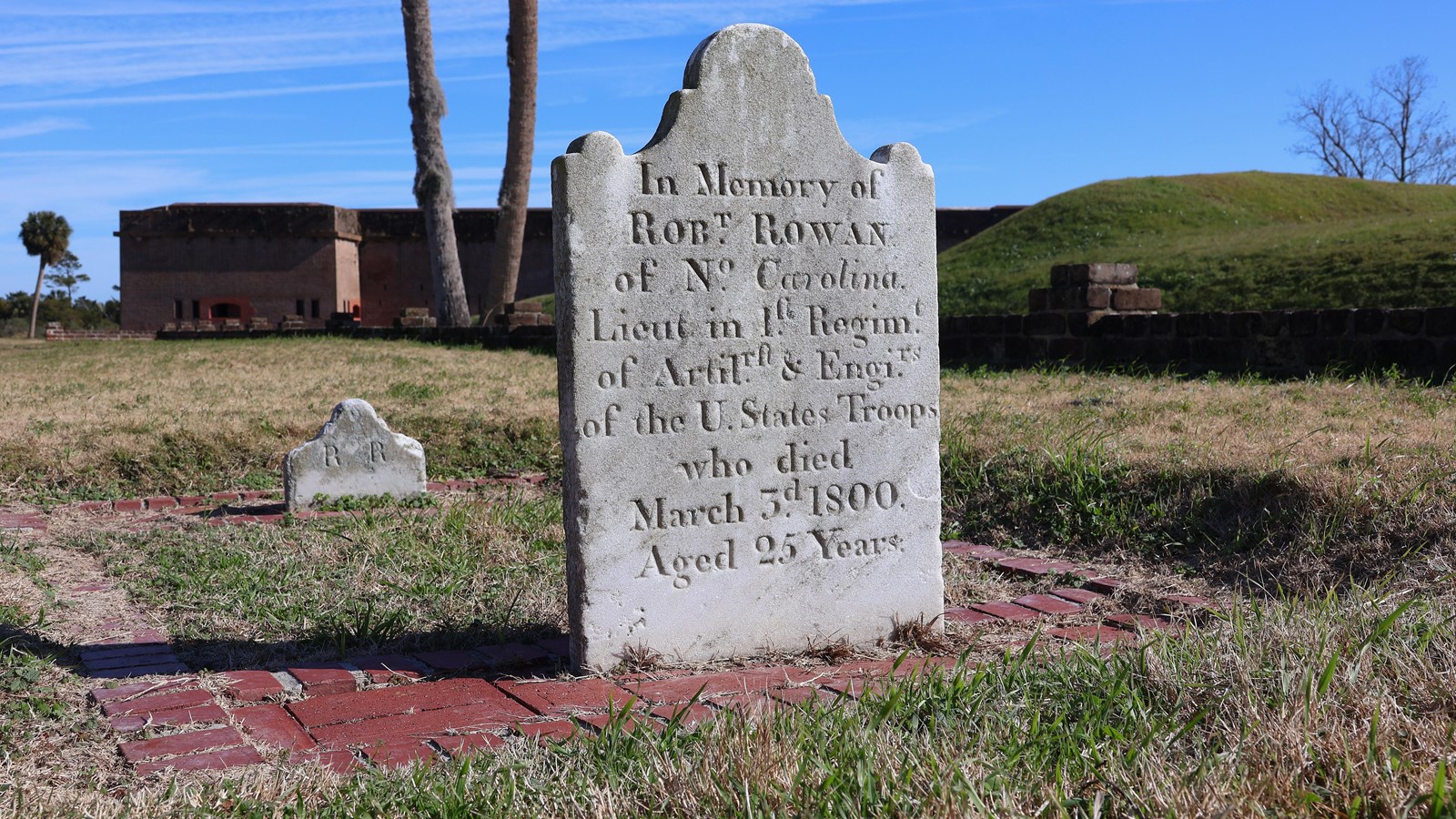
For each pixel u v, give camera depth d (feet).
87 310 258.98
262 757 11.15
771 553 15.20
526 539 22.12
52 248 217.77
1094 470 22.36
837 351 15.40
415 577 19.11
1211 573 18.86
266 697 13.28
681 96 14.43
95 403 38.29
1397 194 115.96
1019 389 36.91
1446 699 10.44
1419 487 18.67
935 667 12.46
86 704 12.87
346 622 16.43
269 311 157.69
